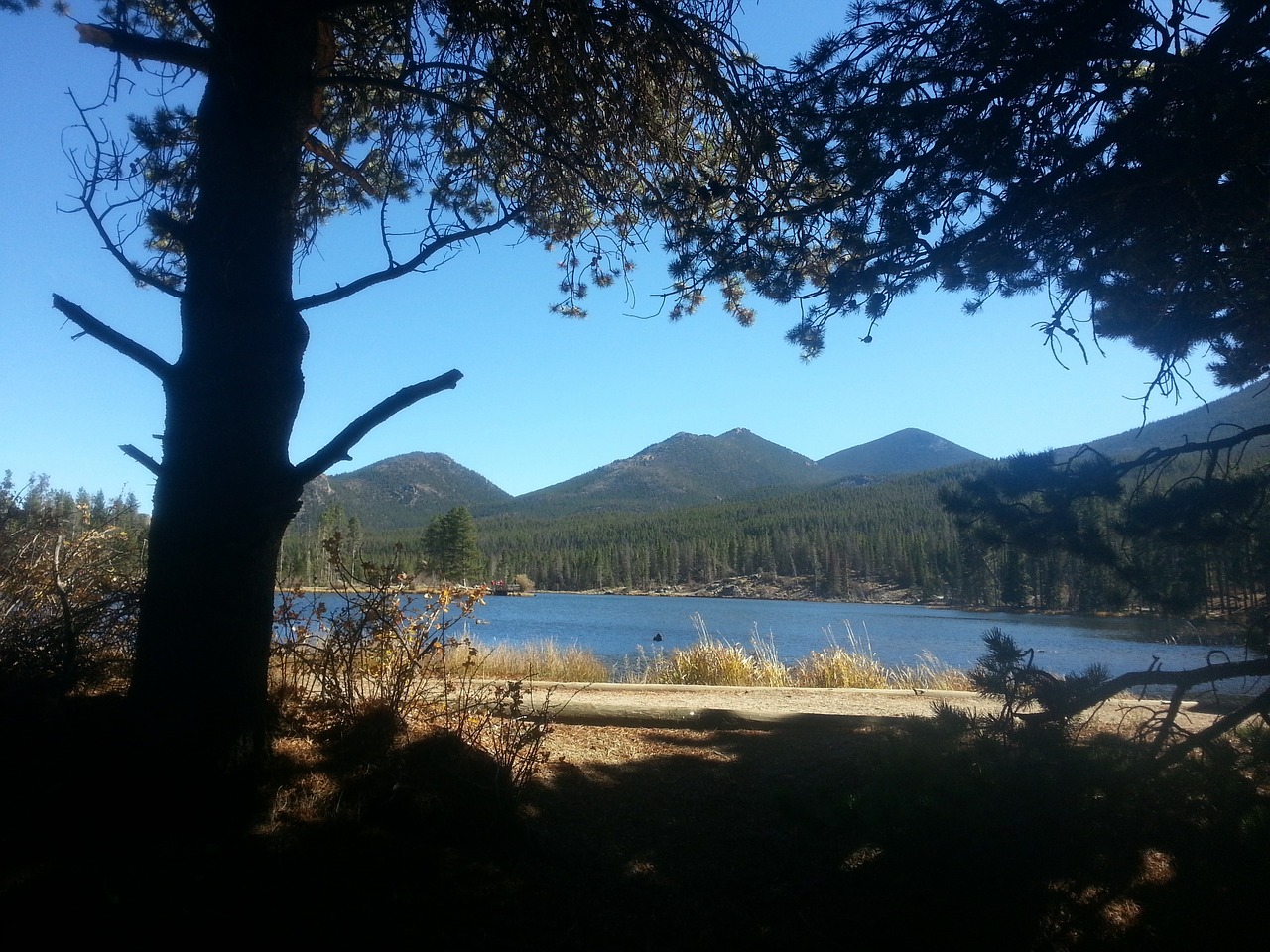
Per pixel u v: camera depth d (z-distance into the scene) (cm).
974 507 444
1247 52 397
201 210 382
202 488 359
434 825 373
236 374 368
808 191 491
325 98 604
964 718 407
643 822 445
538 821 425
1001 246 469
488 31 543
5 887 281
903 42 469
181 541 356
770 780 504
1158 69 420
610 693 784
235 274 373
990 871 355
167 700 344
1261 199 399
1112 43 414
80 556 549
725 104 539
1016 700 416
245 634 359
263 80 389
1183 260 454
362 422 380
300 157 409
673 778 506
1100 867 363
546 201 619
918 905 364
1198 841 354
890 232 460
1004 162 445
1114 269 479
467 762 417
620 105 564
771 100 505
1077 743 393
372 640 468
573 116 568
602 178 595
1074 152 433
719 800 476
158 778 334
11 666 411
